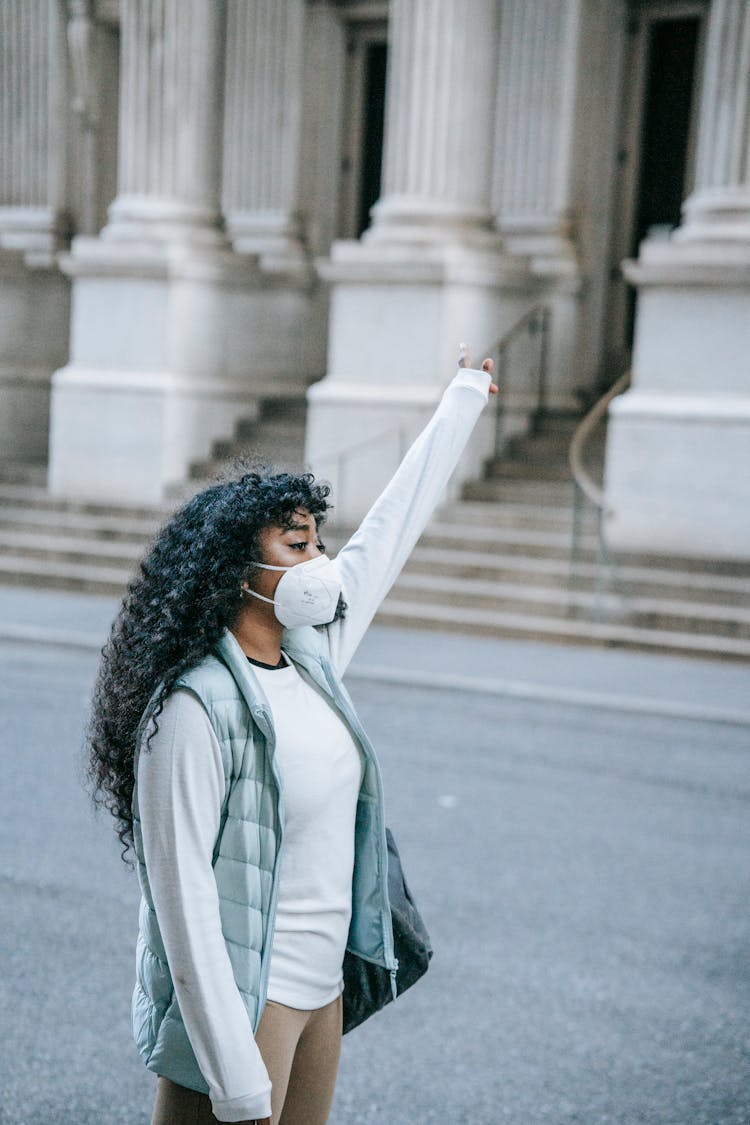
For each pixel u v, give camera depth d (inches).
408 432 554.6
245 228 679.7
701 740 346.0
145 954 93.7
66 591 550.0
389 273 559.8
